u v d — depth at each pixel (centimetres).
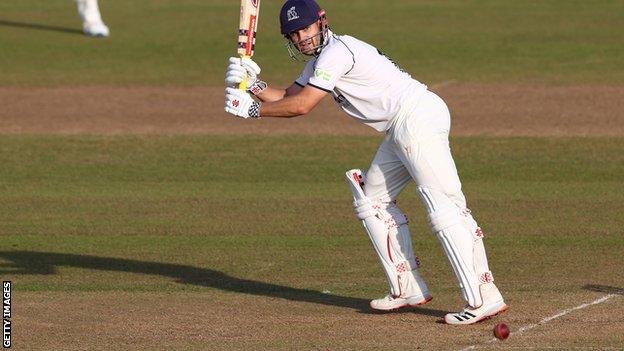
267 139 4975
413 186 4222
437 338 2473
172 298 2877
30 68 6650
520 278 3034
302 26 2536
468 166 4475
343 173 4412
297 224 3697
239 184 4256
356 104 2550
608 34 7381
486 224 3662
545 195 4028
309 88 2502
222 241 3506
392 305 2667
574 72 6278
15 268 3212
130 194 4125
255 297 2884
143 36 7688
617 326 2542
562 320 2597
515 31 7556
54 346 2452
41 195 4119
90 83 6238
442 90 5897
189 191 4156
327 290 2952
